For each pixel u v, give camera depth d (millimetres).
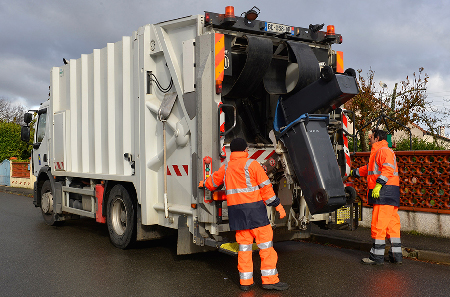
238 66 5371
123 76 6359
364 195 8445
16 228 8984
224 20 5004
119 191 6621
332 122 5746
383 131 5973
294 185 5336
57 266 5816
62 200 8812
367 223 8336
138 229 6262
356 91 5203
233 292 4656
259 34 5473
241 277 4711
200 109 5000
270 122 6277
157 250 6781
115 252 6637
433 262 6039
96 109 7086
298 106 5473
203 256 6355
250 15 5172
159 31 5699
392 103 13758
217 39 4910
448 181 7344
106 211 7094
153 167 5941
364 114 13391
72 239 7719
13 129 25188
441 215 7281
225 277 5238
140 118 6008
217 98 4945
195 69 5121
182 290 4742
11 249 6906
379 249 5789
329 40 6051
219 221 4984
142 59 5949
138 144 6059
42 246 7125
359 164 8859
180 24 5375
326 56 6141
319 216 5918
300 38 5793
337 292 4641
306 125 5031
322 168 4906
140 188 6031
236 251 4926
